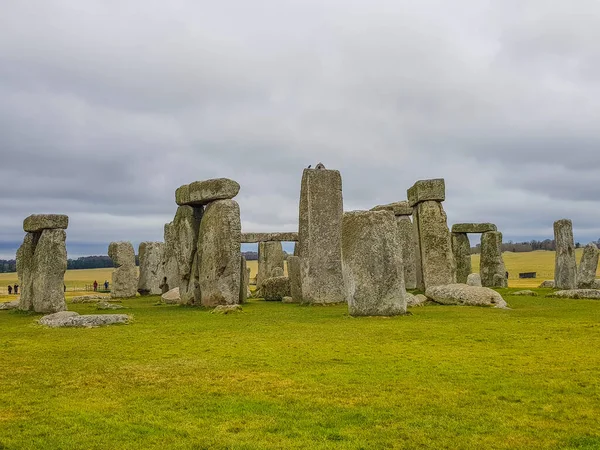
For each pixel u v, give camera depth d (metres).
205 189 24.14
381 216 17.02
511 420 7.22
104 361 10.99
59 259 22.03
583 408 7.61
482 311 18.08
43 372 10.13
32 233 23.50
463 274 36.28
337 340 12.80
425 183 26.03
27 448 6.58
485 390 8.49
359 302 16.84
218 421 7.38
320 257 22.48
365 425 7.14
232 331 14.78
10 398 8.53
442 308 19.30
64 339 13.84
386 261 16.86
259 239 42.31
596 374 9.30
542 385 8.70
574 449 6.27
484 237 36.78
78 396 8.61
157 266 37.97
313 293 22.28
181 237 25.67
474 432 6.84
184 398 8.40
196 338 13.67
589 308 19.03
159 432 7.02
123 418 7.56
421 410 7.65
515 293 26.25
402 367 10.01
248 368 10.20
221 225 23.02
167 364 10.63
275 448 6.45
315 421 7.31
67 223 22.53
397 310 16.78
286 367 10.20
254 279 58.81
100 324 16.56
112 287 34.41
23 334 14.95
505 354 10.97
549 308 19.11
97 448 6.56
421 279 26.50
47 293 21.70
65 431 7.10
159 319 18.30
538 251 133.75
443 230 25.69
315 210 22.59
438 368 9.89
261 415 7.59
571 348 11.47
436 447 6.40
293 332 14.21
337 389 8.69
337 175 23.06
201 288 24.19
